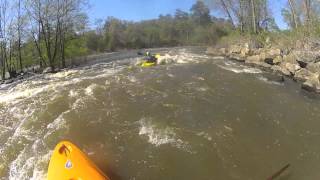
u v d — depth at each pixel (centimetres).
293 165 953
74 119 1162
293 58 1884
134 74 1727
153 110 1216
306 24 2603
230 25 4356
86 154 977
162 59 2372
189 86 1486
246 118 1200
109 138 1052
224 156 979
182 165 938
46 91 1466
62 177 829
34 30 3156
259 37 2950
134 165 939
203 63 2153
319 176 906
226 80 1630
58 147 947
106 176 844
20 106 1310
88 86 1489
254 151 1011
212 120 1168
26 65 3294
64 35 3291
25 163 973
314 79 1591
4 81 2398
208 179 891
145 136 1057
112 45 6106
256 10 3741
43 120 1179
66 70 2573
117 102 1283
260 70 1930
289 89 1547
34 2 3117
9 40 3044
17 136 1100
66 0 3262
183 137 1054
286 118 1223
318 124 1187
